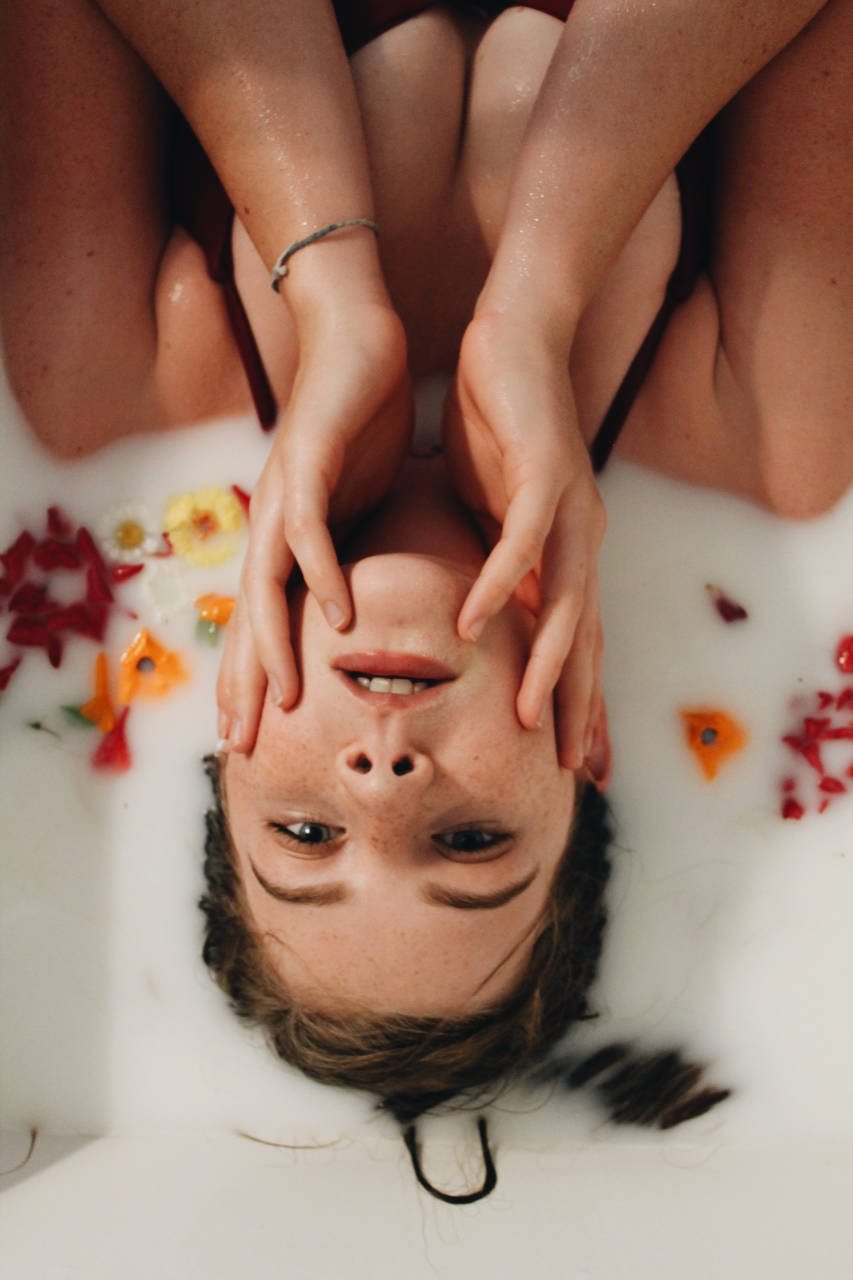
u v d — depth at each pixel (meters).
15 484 0.67
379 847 0.54
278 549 0.55
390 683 0.53
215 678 0.68
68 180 0.63
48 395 0.66
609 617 0.68
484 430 0.56
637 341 0.63
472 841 0.56
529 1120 0.66
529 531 0.52
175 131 0.64
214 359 0.65
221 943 0.64
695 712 0.68
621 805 0.68
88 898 0.67
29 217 0.64
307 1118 0.66
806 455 0.65
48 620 0.67
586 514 0.55
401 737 0.52
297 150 0.57
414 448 0.65
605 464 0.67
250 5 0.57
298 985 0.59
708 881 0.68
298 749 0.53
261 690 0.56
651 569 0.68
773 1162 0.65
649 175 0.57
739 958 0.67
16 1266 0.60
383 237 0.62
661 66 0.57
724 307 0.63
